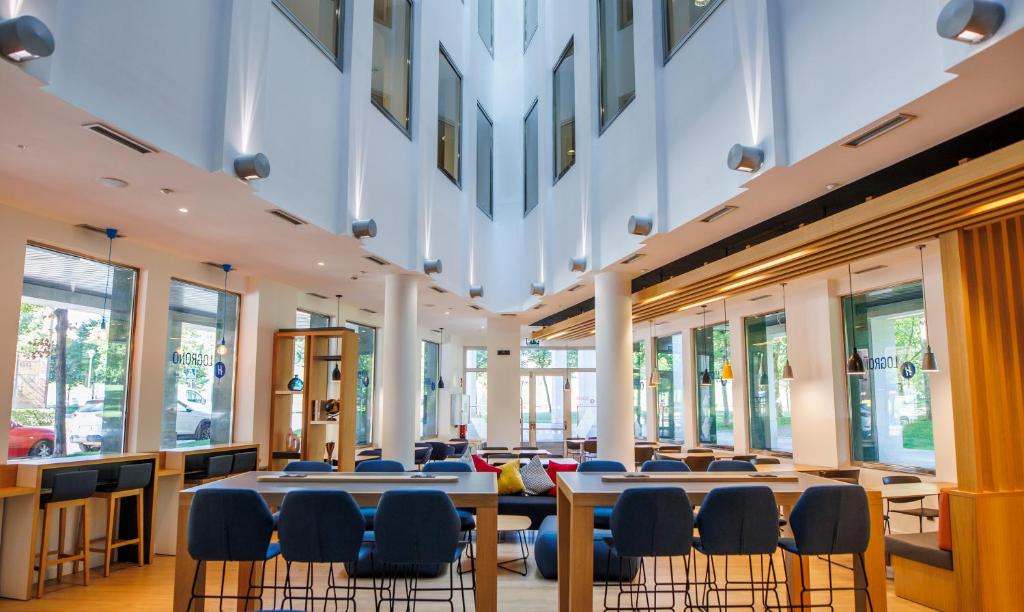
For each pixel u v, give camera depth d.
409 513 3.91
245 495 3.91
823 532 4.00
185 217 6.05
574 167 9.38
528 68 11.88
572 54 9.91
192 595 4.12
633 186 7.42
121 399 6.98
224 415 8.65
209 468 7.30
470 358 19.11
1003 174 3.94
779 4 4.90
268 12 5.57
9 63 3.25
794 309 10.67
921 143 4.32
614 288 8.65
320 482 4.77
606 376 8.55
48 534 5.61
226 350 8.70
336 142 6.87
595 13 8.87
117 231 6.56
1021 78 3.45
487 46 12.15
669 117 6.61
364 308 12.54
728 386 13.25
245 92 5.19
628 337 8.65
